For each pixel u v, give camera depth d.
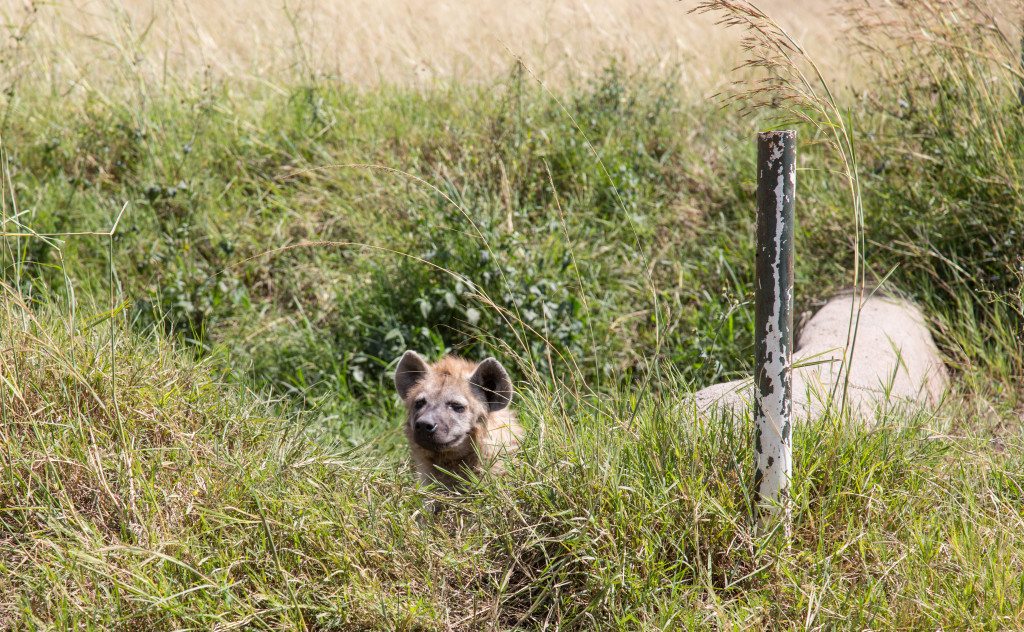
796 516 13.39
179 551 12.88
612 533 13.16
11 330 15.00
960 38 24.42
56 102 29.66
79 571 12.29
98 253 24.69
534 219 26.83
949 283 23.00
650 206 27.66
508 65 33.62
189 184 26.80
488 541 13.66
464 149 27.95
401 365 18.23
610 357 22.58
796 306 24.23
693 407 15.12
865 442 14.32
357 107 30.98
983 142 23.59
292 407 21.02
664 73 34.00
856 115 27.91
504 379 17.77
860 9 26.73
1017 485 14.73
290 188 27.72
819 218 25.34
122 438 13.64
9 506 13.42
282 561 12.98
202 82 32.22
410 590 12.83
